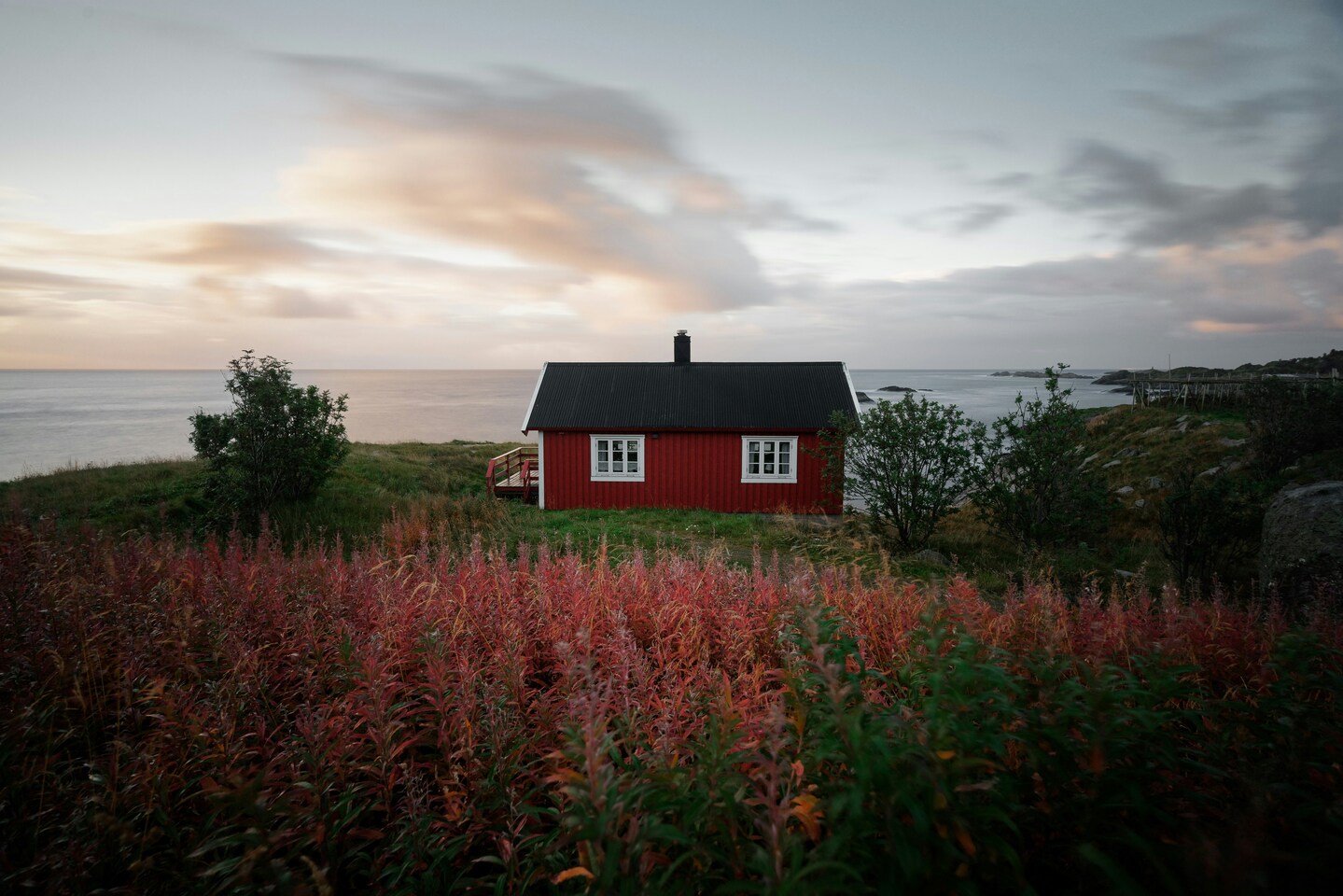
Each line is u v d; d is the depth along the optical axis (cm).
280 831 247
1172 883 174
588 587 571
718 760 230
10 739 300
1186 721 301
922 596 611
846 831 188
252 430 1241
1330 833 205
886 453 1334
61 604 413
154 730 325
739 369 2242
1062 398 1205
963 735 204
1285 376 2198
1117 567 1105
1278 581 803
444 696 332
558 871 257
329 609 475
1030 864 235
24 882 243
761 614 531
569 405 2102
